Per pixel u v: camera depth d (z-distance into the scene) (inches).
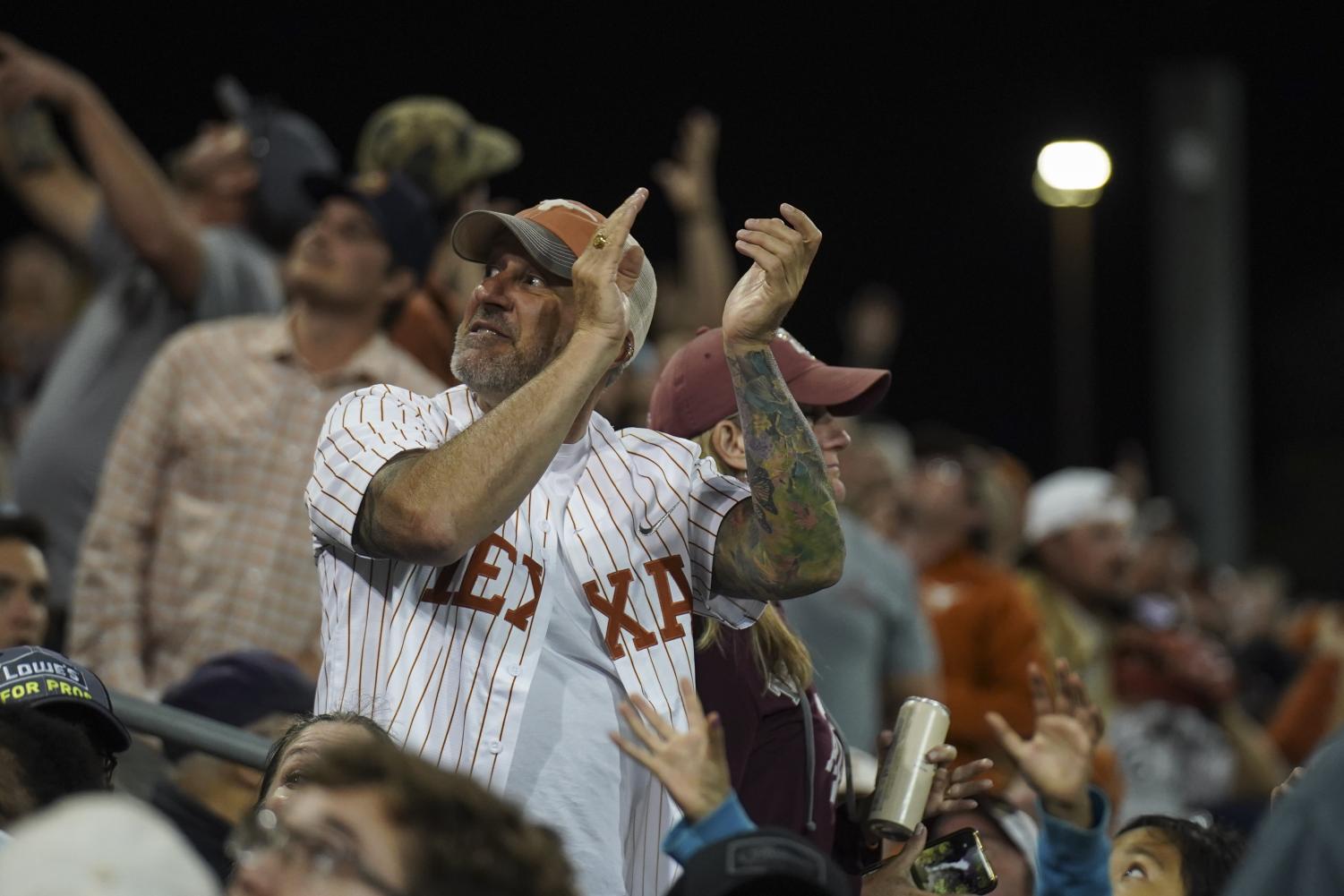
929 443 425.4
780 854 144.1
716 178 1141.7
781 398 187.8
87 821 104.4
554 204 195.5
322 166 385.7
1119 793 345.4
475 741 177.2
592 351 176.7
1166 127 1000.2
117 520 306.8
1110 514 466.9
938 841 212.2
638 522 189.6
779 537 186.5
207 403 309.6
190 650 303.0
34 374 503.8
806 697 214.7
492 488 171.3
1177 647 457.4
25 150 365.1
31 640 275.3
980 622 395.2
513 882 115.4
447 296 346.3
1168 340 993.5
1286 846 134.3
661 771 153.8
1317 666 534.9
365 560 184.1
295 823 116.8
